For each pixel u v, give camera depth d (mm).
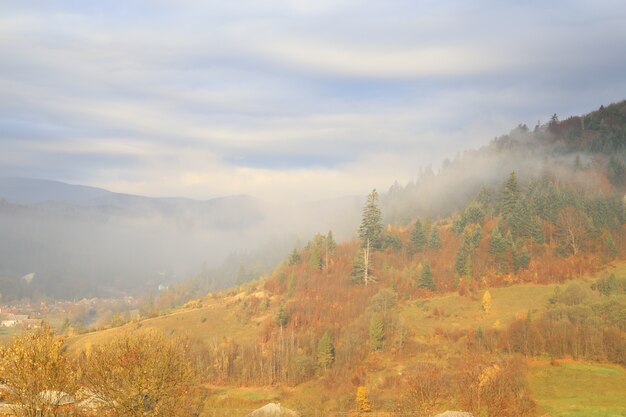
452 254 172500
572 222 165625
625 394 92812
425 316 141875
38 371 44625
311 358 127000
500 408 83312
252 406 106125
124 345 54156
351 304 153125
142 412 50500
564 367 105062
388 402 95875
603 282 137750
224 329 156750
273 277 189875
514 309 137625
